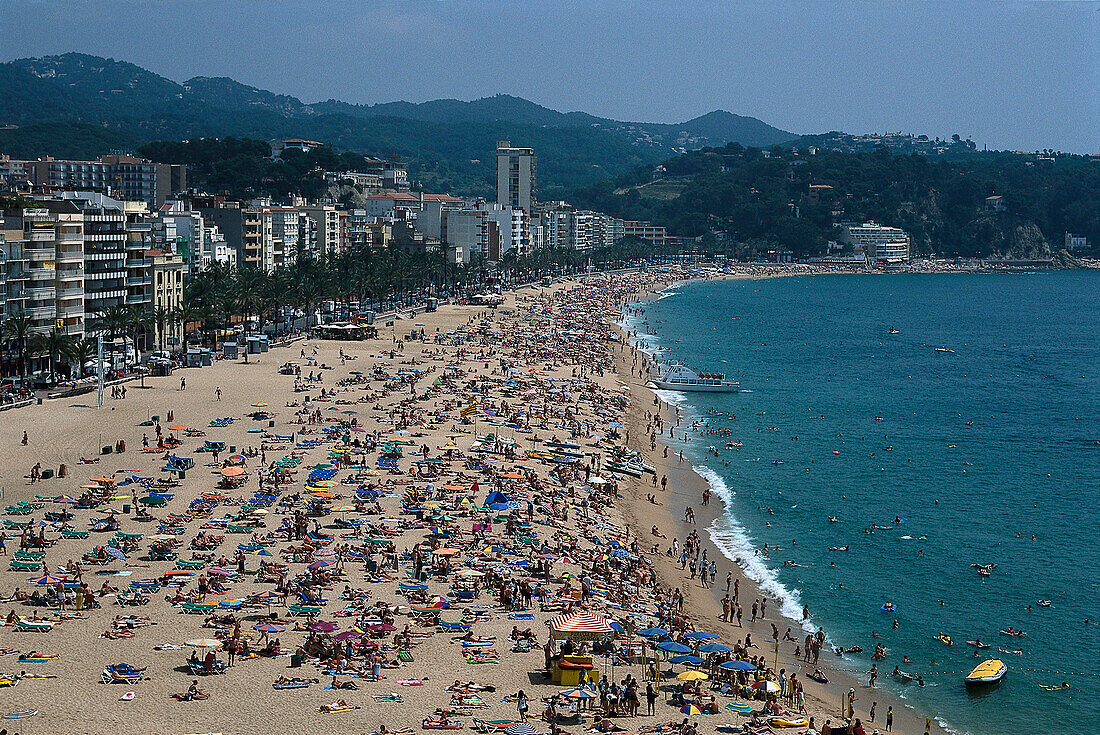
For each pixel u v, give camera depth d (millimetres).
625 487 140750
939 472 160125
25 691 69688
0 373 175500
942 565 117125
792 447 172875
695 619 96688
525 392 191750
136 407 162250
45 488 117062
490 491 121875
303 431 148125
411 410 166875
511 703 72062
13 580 88875
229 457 132750
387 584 92312
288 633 81250
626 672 80000
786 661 90438
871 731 77750
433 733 67062
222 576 91000
